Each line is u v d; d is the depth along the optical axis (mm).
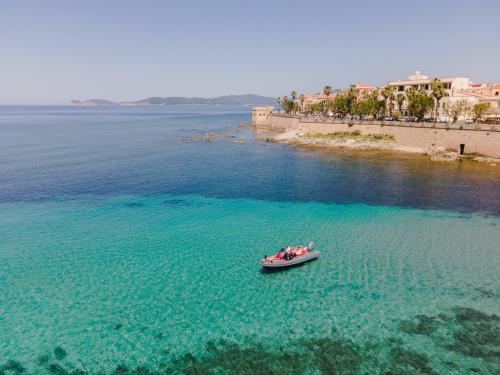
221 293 26578
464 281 27828
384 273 29188
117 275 29141
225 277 28875
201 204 48031
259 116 196000
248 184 58625
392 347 21000
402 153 84250
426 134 84938
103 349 21031
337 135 105250
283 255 30281
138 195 52438
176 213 44375
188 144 111562
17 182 59906
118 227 39688
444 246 34094
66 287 27391
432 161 73938
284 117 159875
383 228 38812
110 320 23547
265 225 40125
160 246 34719
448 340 21484
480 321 23141
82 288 27250
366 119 108312
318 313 24109
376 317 23625
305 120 117312
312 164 74812
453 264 30547
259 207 46562
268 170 69750
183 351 20828
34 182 60031
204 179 62531
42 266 30641
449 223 39969
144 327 22844
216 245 34906
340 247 34219
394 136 93188
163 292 26719
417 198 49250
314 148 96750
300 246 33406
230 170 70312
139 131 159625
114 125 198500
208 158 84875
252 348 21031
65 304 25250
